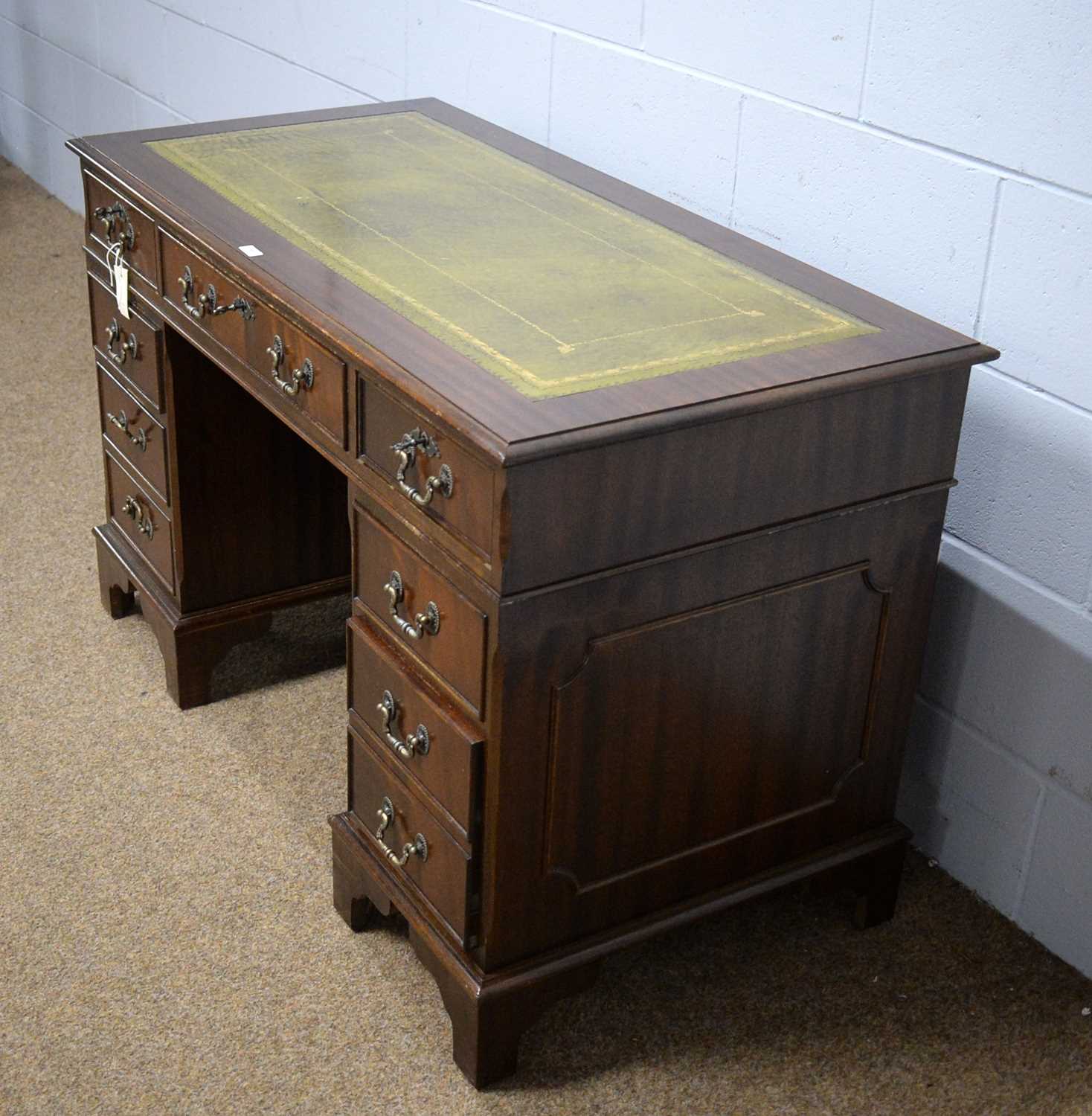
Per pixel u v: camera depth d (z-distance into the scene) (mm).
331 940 1651
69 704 2025
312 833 1813
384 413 1338
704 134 1846
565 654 1303
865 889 1671
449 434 1220
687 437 1256
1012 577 1608
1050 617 1575
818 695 1516
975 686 1694
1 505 2484
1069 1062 1532
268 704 2057
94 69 3496
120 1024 1526
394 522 1387
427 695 1394
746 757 1497
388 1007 1568
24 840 1771
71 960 1603
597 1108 1457
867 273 1676
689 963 1646
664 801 1459
